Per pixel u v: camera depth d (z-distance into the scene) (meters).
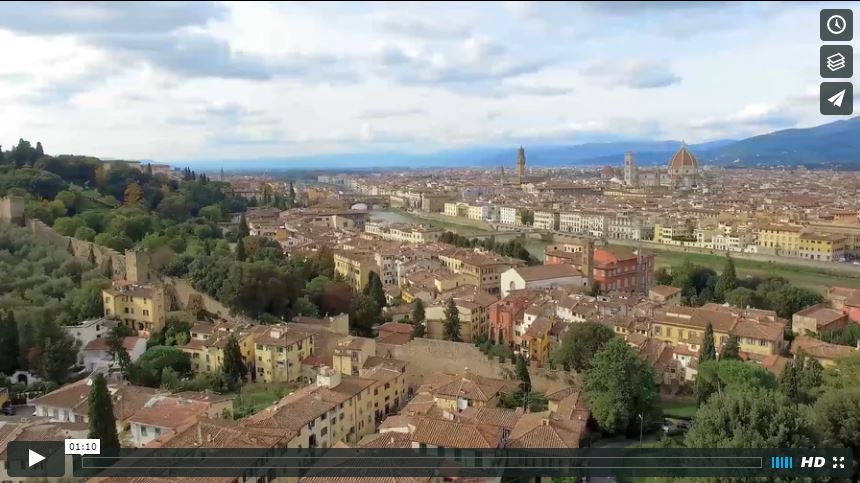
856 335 195.75
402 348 185.38
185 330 194.75
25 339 167.50
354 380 150.75
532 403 149.25
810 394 133.50
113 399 135.12
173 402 134.62
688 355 176.75
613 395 136.25
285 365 175.62
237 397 156.12
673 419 148.25
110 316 194.12
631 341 181.12
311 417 124.44
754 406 97.38
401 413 139.12
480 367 176.62
